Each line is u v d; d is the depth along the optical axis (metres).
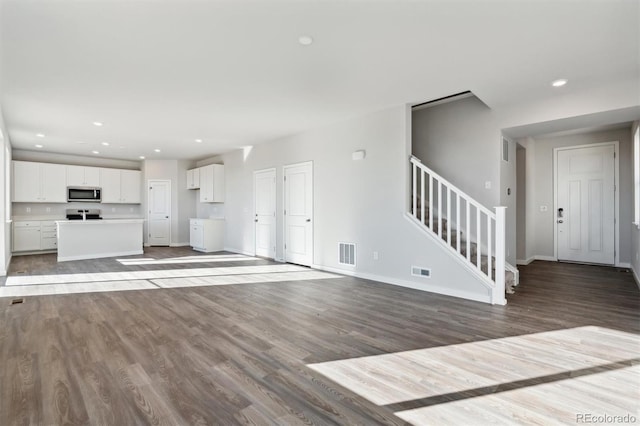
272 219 6.92
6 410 1.77
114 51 2.98
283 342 2.69
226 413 1.75
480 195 4.73
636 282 4.79
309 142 5.95
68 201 8.14
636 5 2.27
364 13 2.41
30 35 2.69
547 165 6.82
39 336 2.80
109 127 5.67
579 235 6.47
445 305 3.68
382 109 4.74
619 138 6.01
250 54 3.05
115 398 1.89
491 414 1.75
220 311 3.49
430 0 2.25
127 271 5.71
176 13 2.40
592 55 3.04
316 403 1.85
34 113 4.82
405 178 4.53
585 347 2.57
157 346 2.61
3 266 5.32
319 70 3.41
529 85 3.75
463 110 4.89
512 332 2.89
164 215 9.35
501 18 2.46
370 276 4.97
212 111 4.80
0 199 5.25
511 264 5.05
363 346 2.61
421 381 2.08
